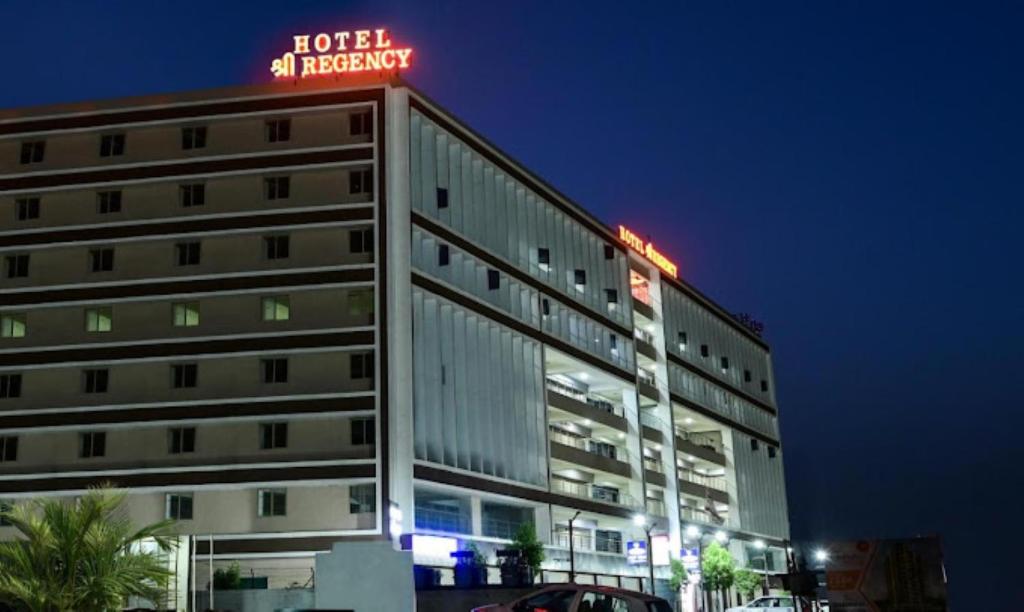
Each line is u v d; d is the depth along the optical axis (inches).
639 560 3179.1
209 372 2546.8
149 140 2728.8
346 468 2439.7
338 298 2571.4
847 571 740.0
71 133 2748.5
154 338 2581.2
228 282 2598.4
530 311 3129.9
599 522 3380.9
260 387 2519.7
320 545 2404.0
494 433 2847.0
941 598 719.7
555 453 3102.9
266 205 2640.3
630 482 3599.9
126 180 2694.4
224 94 2728.8
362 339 2527.1
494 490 2758.4
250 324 2566.4
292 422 2495.1
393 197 2630.4
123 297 2615.7
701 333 4431.6
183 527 2452.0
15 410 2573.8
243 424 2506.2
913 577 726.5
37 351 2605.8
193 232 2637.8
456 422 2691.9
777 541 4785.9
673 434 3895.2
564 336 3304.6
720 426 4439.0
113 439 2532.0
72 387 2583.7
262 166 2664.9
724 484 4436.5
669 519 3774.6
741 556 4333.2
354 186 2652.6
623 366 3649.1
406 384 2490.2
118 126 2733.8
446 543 2507.4
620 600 931.3
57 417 2556.6
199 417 2511.1
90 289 2630.4
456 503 2696.9
